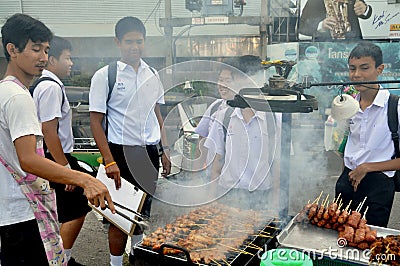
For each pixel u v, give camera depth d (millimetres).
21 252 1837
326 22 5977
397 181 2395
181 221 2119
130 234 2113
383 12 6023
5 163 1747
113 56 6508
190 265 1691
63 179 1616
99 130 2635
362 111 2387
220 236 1939
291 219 2111
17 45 1713
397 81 1839
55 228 1954
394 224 3844
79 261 3297
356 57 2283
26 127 1625
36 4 7008
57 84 2703
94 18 6918
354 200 2457
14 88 1676
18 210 1797
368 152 2375
